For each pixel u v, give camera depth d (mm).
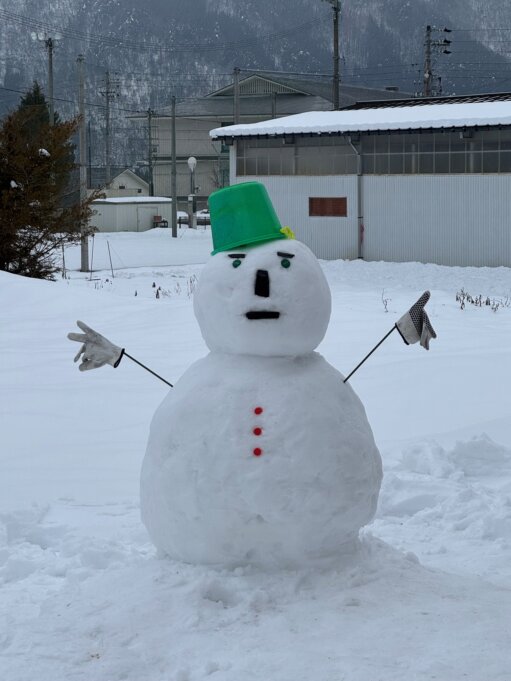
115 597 5387
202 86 186375
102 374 13898
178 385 5582
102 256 42625
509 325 19938
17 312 20750
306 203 39094
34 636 5023
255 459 5203
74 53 189250
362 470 5422
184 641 4902
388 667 4496
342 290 29266
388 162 37531
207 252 45500
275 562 5469
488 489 8086
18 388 12977
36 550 6824
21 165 27422
